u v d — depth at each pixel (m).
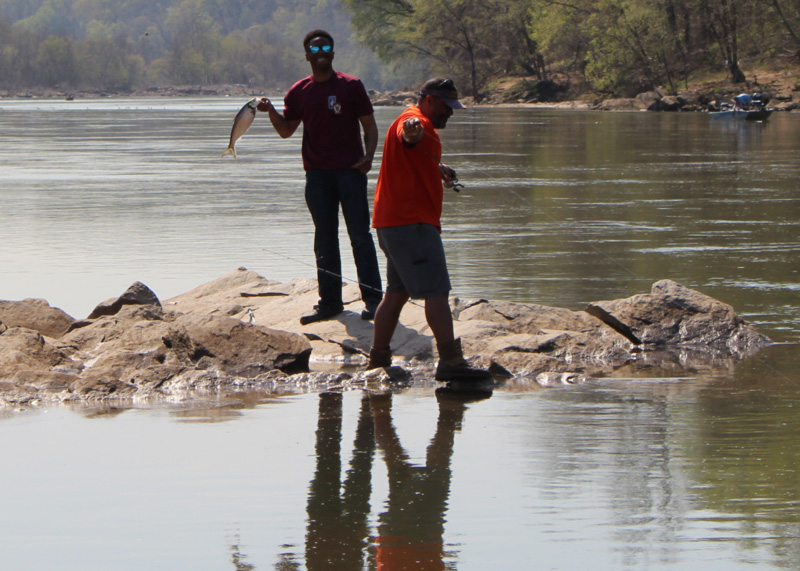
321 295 21.16
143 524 10.37
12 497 11.15
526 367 18.02
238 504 10.93
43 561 9.47
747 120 143.75
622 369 18.44
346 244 32.16
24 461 12.51
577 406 15.40
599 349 19.36
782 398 15.73
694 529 10.14
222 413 15.16
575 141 97.88
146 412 15.23
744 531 10.09
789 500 10.91
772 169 63.28
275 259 30.19
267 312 22.28
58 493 11.29
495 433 13.82
